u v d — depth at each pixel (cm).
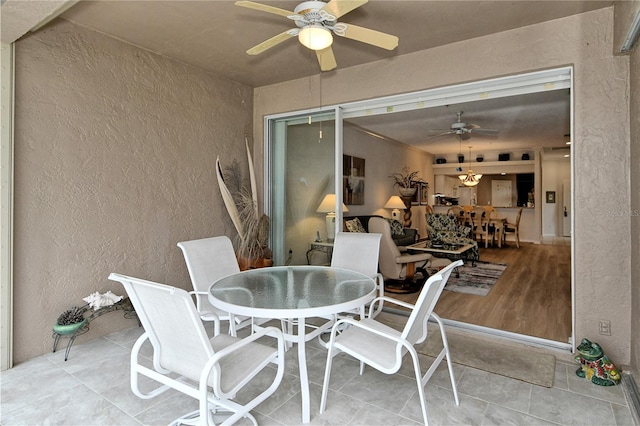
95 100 293
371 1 238
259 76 397
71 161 279
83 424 183
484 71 291
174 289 133
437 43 305
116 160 308
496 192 1012
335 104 375
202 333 137
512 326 321
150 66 330
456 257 557
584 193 251
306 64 359
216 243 283
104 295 288
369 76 351
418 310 164
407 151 850
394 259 450
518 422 185
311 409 196
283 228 436
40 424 183
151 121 333
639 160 213
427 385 221
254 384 223
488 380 228
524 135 713
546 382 225
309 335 202
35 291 262
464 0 238
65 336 277
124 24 278
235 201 407
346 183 621
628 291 239
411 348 166
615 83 241
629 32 201
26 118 255
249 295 200
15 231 251
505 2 239
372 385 222
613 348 245
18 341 254
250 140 436
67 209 279
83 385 222
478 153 948
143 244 329
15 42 248
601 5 241
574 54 255
